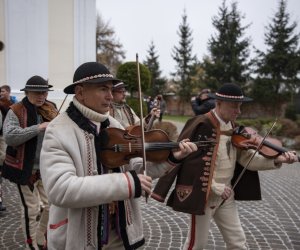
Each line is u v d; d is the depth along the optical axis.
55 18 10.38
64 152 1.85
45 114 3.82
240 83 34.59
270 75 34.00
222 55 35.56
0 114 4.87
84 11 10.80
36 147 3.57
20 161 3.50
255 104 33.84
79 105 1.98
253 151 2.93
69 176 1.78
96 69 1.94
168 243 4.11
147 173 2.20
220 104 2.92
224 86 2.90
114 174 1.83
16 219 4.80
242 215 5.17
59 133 1.89
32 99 3.70
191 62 45.91
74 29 10.67
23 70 9.91
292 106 21.41
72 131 1.93
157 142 2.18
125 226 2.06
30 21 9.96
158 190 2.92
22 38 9.88
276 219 5.02
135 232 2.14
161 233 4.42
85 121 1.99
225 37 35.31
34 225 3.56
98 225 1.95
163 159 2.17
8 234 4.27
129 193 1.79
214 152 2.83
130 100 12.49
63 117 1.98
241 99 2.84
